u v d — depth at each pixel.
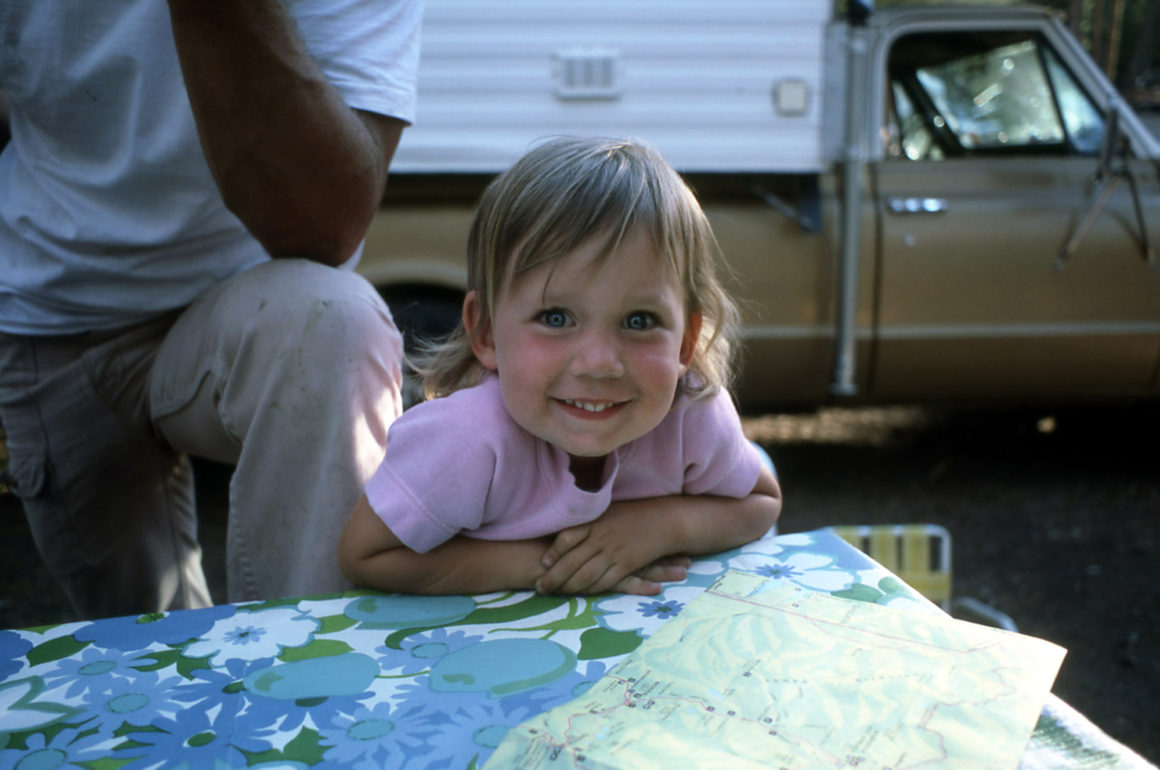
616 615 0.88
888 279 3.15
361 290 1.17
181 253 1.33
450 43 2.98
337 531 1.08
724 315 1.06
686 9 2.99
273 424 1.10
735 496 1.07
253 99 1.03
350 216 1.21
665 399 0.88
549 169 0.87
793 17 3.00
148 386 1.39
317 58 1.16
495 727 0.68
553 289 0.83
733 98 3.03
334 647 0.82
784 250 3.10
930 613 0.85
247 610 0.90
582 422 0.87
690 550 1.00
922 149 3.27
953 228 3.14
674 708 0.68
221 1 0.95
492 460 0.93
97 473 1.42
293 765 0.64
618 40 3.00
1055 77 3.34
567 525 0.96
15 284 1.33
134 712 0.71
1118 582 2.75
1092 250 3.17
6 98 1.50
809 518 3.27
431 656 0.80
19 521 3.30
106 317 1.35
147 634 0.84
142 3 1.15
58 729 0.69
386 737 0.67
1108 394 3.39
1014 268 3.17
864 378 3.25
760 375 3.19
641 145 0.97
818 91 3.03
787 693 0.69
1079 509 3.38
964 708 0.66
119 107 1.21
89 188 1.26
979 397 3.36
